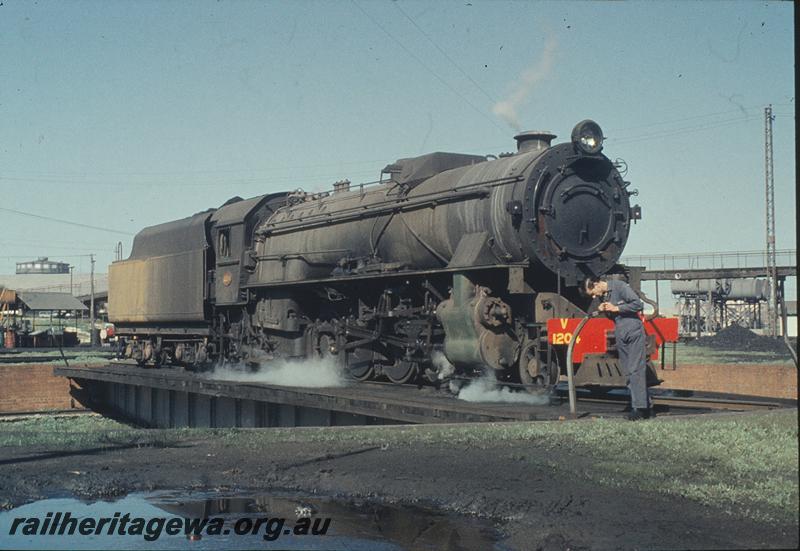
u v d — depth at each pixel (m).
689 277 48.06
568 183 14.33
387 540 6.12
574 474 7.26
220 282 23.52
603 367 12.76
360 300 17.88
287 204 22.75
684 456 7.70
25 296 64.50
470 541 6.01
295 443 9.47
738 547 5.23
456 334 14.36
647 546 5.36
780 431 8.68
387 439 9.32
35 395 30.84
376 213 17.64
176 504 7.19
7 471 8.34
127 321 29.20
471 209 14.91
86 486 7.75
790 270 44.47
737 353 34.94
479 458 8.07
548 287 14.47
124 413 28.36
